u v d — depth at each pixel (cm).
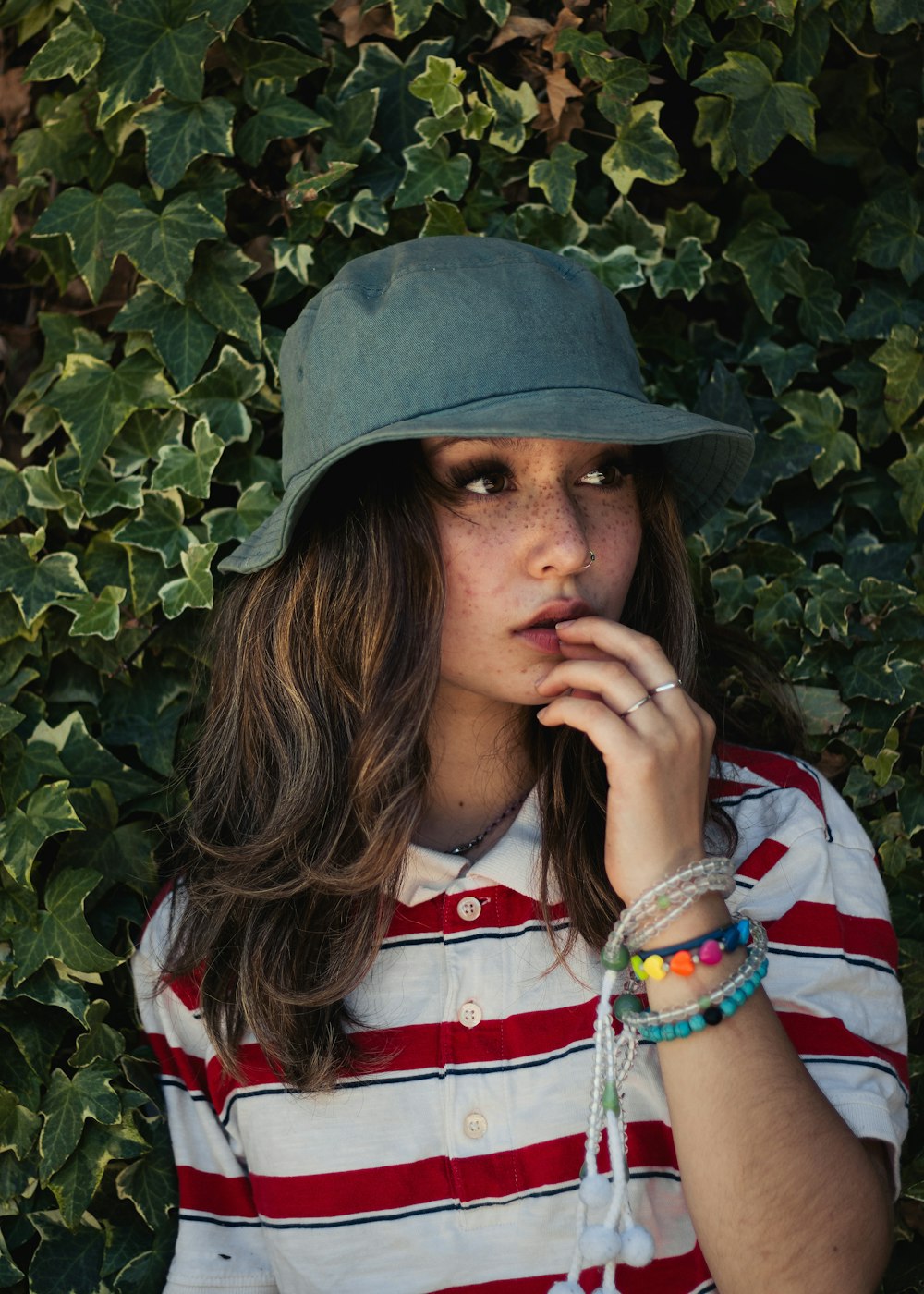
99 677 157
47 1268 143
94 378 154
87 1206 142
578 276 126
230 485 158
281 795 134
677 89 162
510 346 117
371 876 125
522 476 118
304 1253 127
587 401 115
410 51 157
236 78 153
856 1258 107
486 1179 123
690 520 149
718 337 166
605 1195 111
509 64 157
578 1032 125
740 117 154
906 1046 133
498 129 154
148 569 154
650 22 154
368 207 153
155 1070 148
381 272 125
